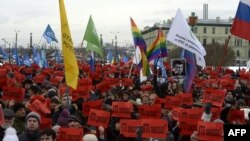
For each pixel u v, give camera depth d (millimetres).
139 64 21234
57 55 50719
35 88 15508
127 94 14539
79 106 13773
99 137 10430
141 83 20703
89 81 17297
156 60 22422
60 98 15180
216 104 13156
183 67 17094
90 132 10219
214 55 86750
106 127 10500
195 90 19234
